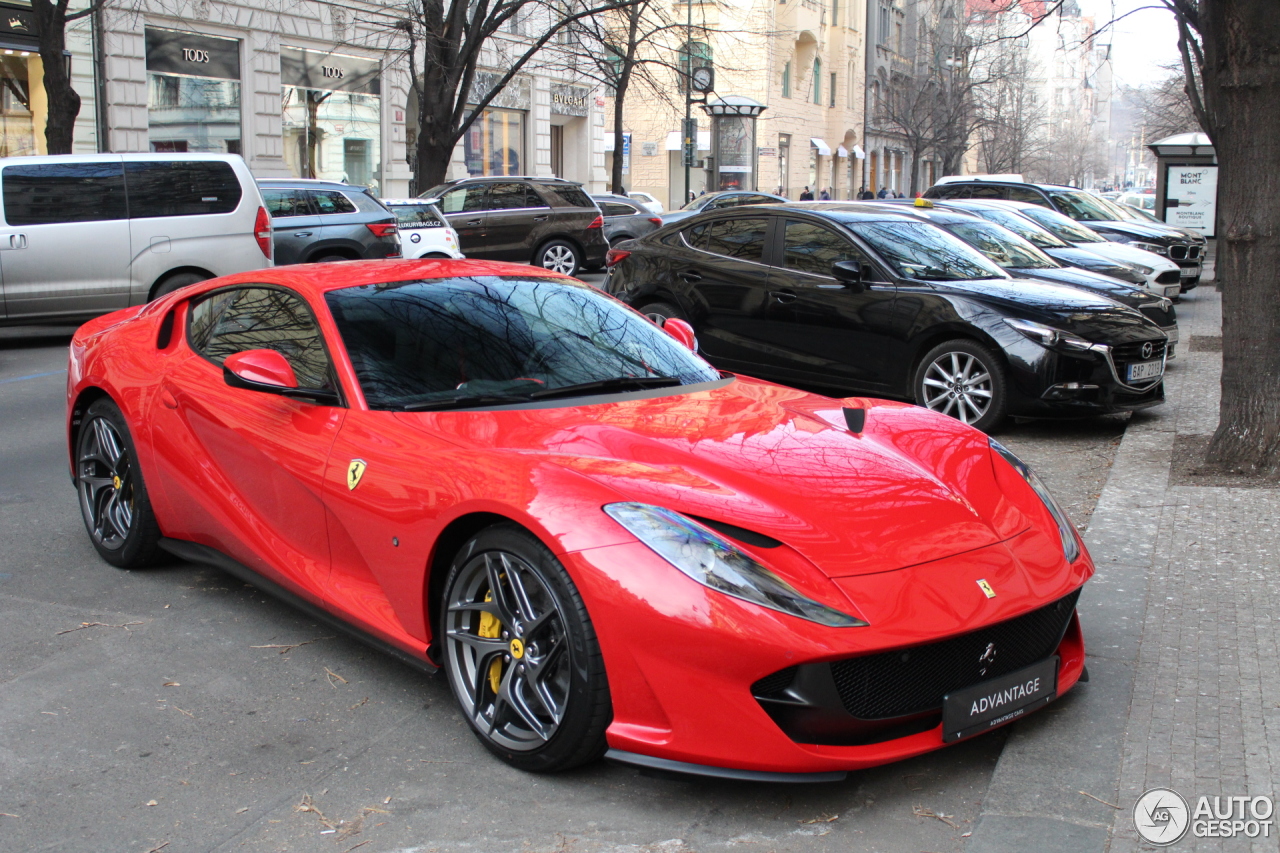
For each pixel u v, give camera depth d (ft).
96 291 37.32
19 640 13.53
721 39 159.94
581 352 13.61
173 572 16.08
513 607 10.32
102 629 13.88
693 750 9.16
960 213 34.60
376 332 13.02
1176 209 81.71
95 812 9.70
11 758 10.65
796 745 9.07
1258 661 12.41
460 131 70.13
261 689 12.19
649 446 10.89
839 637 9.00
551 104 113.29
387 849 9.11
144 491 15.29
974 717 9.87
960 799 9.89
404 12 84.69
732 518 9.68
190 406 14.26
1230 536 16.89
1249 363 20.48
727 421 11.88
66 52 65.21
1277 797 9.62
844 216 28.02
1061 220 46.29
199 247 38.78
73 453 16.97
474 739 11.02
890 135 187.83
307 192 48.91
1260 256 20.25
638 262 31.48
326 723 11.38
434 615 11.19
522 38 106.11
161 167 38.40
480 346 13.17
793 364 27.76
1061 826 9.25
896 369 26.00
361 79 88.02
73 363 17.12
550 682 10.05
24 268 36.22
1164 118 138.21
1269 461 20.45
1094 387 24.23
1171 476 20.70
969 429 12.75
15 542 17.44
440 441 11.26
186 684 12.31
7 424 26.55
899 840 9.22
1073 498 19.88
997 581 10.03
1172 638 13.10
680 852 9.03
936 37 157.17
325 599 12.26
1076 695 11.68
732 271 28.99
